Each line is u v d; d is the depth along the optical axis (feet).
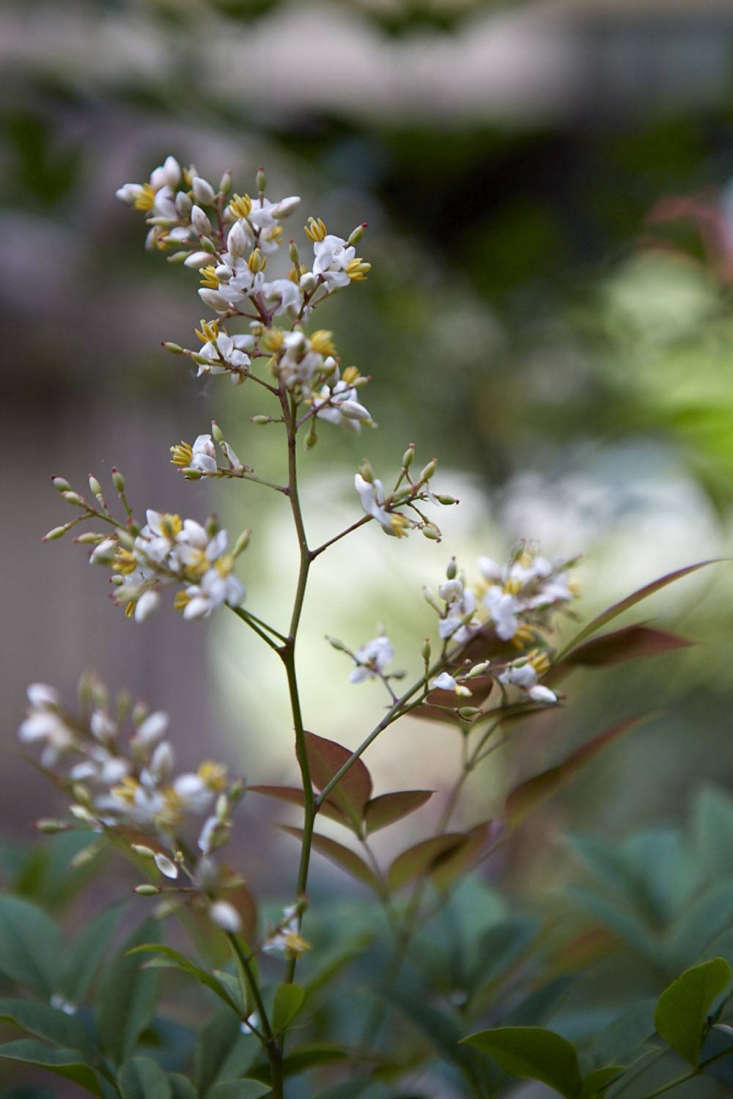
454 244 4.40
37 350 5.87
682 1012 2.15
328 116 4.01
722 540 4.01
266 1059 2.23
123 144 4.23
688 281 4.64
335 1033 2.46
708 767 5.30
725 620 4.62
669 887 2.60
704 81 4.98
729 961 2.31
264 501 5.01
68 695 7.46
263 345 2.11
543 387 4.40
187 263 2.15
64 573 7.57
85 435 7.00
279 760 7.35
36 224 4.22
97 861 2.63
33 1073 2.71
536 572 2.23
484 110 4.85
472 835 2.30
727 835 2.63
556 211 4.53
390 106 4.73
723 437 3.87
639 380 4.31
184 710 7.66
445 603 2.19
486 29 4.83
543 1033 2.12
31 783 7.14
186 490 7.09
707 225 4.20
